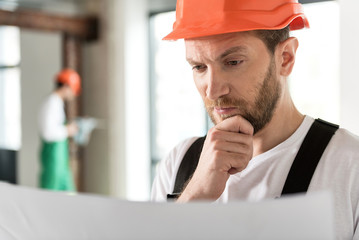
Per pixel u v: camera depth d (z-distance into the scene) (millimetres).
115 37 5199
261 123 879
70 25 5137
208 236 459
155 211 470
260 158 937
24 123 6312
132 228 477
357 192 851
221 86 853
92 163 5477
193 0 909
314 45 3598
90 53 5441
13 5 5410
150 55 5258
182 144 1160
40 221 517
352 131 1276
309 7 3625
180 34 885
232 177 964
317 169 873
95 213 490
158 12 5129
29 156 6262
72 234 498
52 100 4598
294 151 907
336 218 844
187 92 4855
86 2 5406
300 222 445
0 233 549
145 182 5293
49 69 5938
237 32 830
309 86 3650
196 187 891
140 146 5246
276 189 900
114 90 5238
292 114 939
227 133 867
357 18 1245
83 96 5492
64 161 4668
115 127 5258
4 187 545
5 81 6559
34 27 4906
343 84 1288
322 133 909
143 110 5254
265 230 449
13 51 6457
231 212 455
